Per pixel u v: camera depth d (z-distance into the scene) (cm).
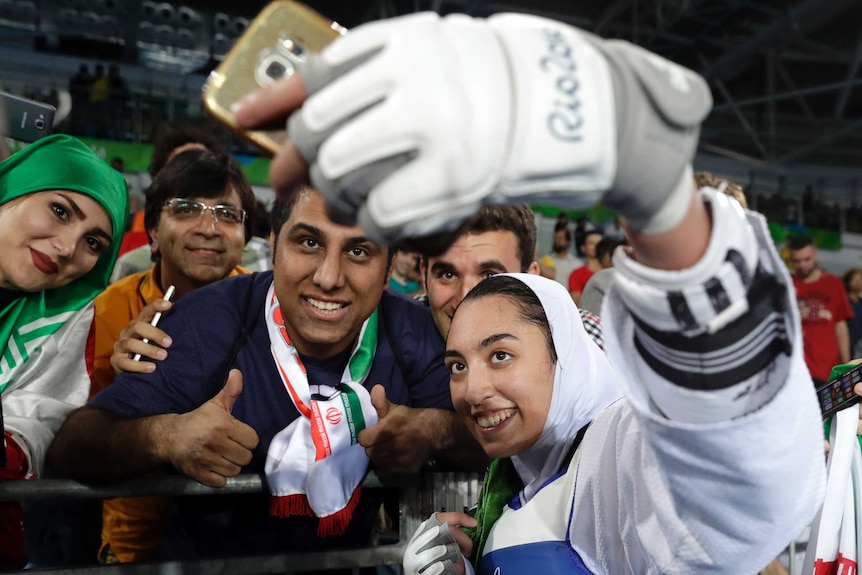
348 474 131
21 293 144
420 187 40
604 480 77
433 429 131
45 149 139
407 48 41
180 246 192
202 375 131
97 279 154
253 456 132
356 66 43
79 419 122
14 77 1107
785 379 52
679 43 1297
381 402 125
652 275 51
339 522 130
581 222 914
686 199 49
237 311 137
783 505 56
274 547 135
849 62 1270
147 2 1260
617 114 44
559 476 94
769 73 1302
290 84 44
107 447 116
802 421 54
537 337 97
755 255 51
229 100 48
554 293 101
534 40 44
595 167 42
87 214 139
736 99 1495
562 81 42
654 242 50
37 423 133
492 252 152
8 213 136
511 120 41
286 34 50
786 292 51
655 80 45
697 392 53
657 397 56
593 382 100
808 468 56
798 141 1452
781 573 189
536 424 96
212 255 194
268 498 135
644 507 66
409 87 40
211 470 119
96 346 188
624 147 44
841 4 1055
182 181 192
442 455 133
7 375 138
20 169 137
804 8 1039
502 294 100
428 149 40
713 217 50
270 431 131
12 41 1182
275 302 137
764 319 52
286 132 49
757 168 1418
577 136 41
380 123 40
